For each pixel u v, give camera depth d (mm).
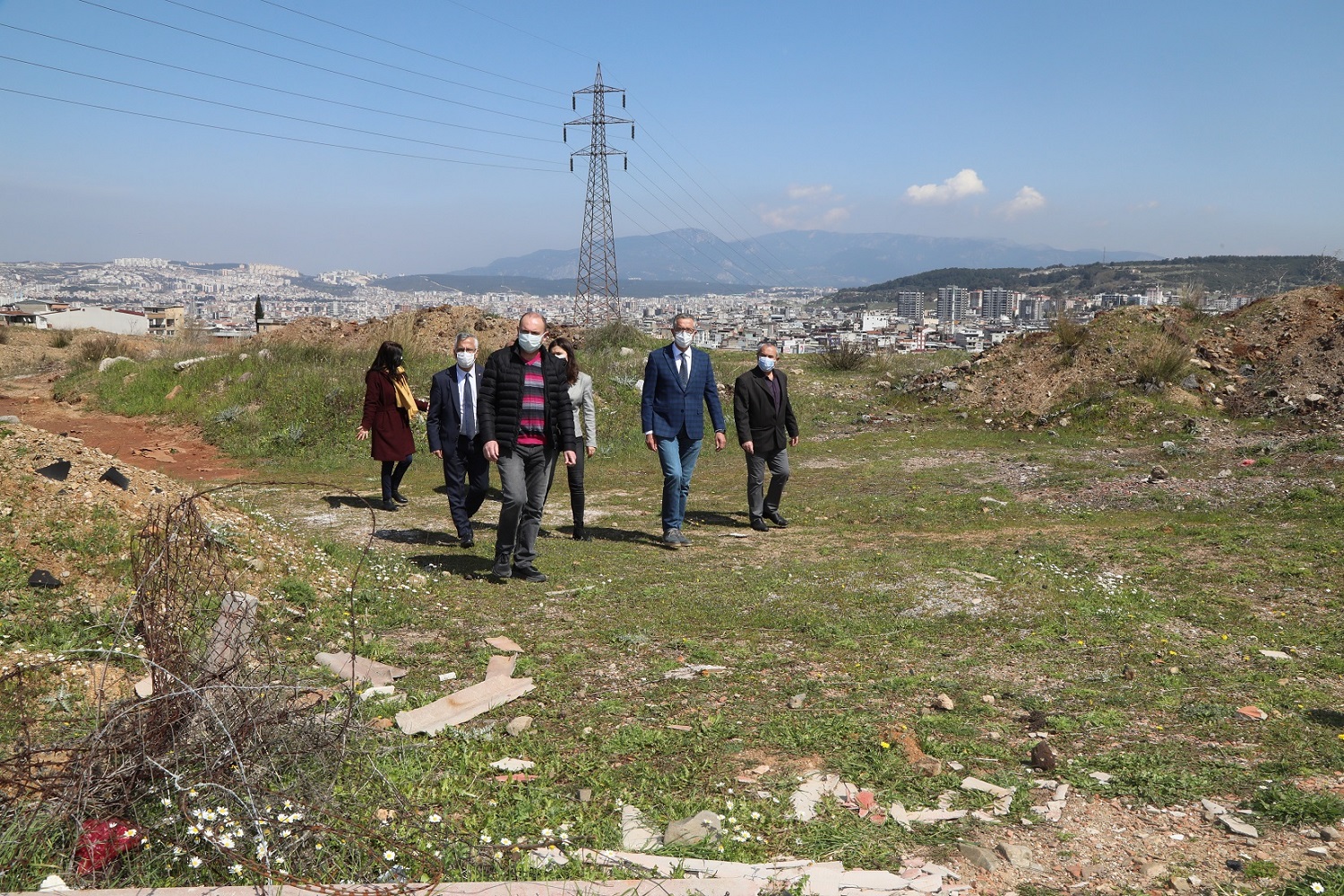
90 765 2719
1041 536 7988
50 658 3850
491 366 6602
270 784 2865
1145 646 5109
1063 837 2912
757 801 3172
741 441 8844
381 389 9773
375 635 5129
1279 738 3766
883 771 3430
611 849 2783
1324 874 2592
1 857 2494
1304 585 6203
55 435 6234
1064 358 16391
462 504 8133
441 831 2820
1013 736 3859
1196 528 8062
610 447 14469
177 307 74188
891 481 11336
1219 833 2924
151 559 3244
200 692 2879
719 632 5469
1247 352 15750
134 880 2482
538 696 4324
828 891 2512
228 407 15703
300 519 9336
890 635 5352
